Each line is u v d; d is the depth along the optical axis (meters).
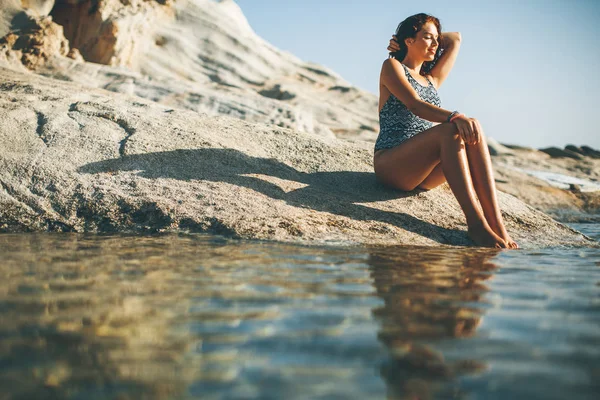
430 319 1.56
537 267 2.60
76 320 1.49
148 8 26.30
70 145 4.23
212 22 28.97
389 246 3.26
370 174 4.61
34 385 1.08
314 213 3.76
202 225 3.52
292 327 1.46
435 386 1.10
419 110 3.82
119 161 4.12
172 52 26.00
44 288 1.85
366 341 1.35
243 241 3.21
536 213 4.54
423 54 4.18
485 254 3.06
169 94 13.68
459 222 4.02
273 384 1.10
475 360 1.24
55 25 15.29
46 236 3.28
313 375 1.15
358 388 1.08
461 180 3.61
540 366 1.21
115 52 19.86
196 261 2.45
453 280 2.15
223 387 1.08
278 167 4.44
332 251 2.91
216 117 5.25
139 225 3.59
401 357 1.25
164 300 1.72
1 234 3.37
